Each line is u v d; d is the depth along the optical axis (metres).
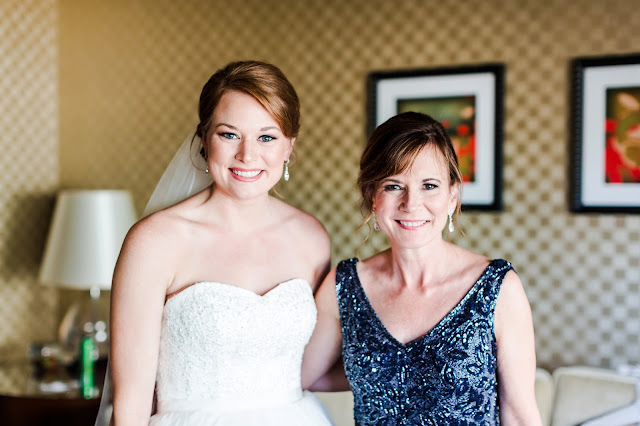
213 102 1.85
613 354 3.39
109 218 3.88
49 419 3.21
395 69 3.76
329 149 3.92
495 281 1.83
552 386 3.09
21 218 4.45
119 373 1.88
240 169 1.85
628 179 3.30
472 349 1.80
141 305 1.88
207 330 1.86
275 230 2.09
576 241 3.43
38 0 4.54
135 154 4.46
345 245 3.90
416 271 1.91
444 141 1.82
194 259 1.96
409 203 1.79
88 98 4.58
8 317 4.38
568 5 3.39
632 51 3.30
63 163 4.66
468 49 3.60
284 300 1.96
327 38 3.91
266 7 4.06
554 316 3.49
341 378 2.18
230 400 1.92
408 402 1.85
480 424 1.81
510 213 3.54
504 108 3.52
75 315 4.00
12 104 4.39
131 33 4.44
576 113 3.36
